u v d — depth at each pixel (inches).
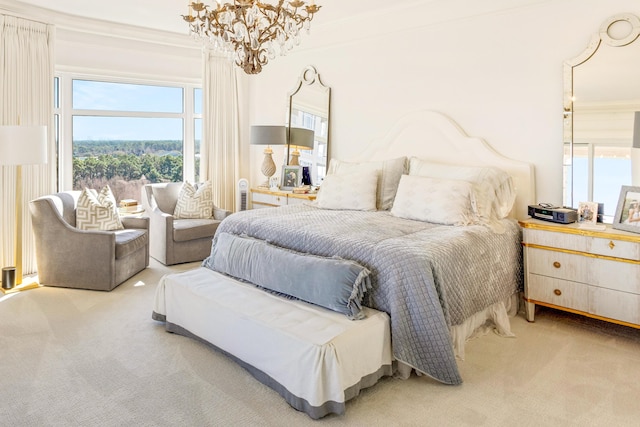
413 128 164.9
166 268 176.6
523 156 142.6
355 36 181.3
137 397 85.7
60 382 90.7
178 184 208.5
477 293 110.1
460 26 152.7
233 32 102.0
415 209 134.6
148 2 162.6
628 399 86.7
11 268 147.6
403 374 94.2
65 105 192.7
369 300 98.4
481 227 121.8
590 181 130.3
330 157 194.9
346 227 120.3
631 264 108.3
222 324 100.1
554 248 121.3
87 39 189.0
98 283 148.0
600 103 127.0
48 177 170.6
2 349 105.0
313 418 79.6
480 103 150.3
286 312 95.5
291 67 209.5
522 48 140.3
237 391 88.6
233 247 120.3
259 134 197.5
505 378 95.0
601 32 125.1
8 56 156.3
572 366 100.5
